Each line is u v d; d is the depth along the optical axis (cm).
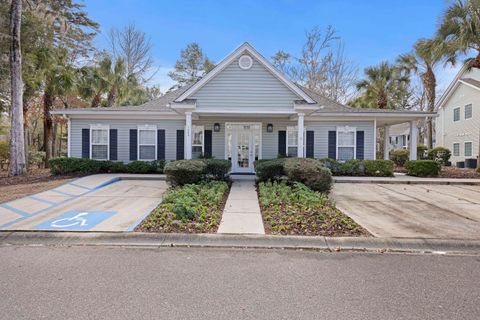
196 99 1110
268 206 693
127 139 1452
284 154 1443
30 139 2536
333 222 561
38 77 1617
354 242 481
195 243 477
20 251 442
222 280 346
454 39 1489
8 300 296
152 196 860
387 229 548
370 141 1460
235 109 1114
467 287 330
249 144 1457
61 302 292
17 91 1289
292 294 312
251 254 435
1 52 1400
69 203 758
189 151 1105
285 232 517
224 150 1454
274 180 1062
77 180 1133
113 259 411
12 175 1280
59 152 2516
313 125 1458
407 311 280
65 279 345
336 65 2622
